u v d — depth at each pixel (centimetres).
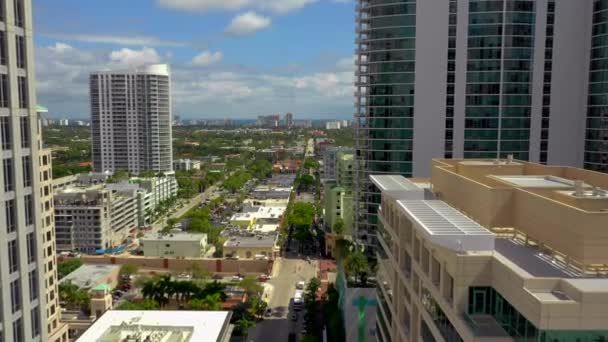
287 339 12156
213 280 15700
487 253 4166
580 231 3778
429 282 4962
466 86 13012
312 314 12725
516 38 12812
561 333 3139
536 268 3875
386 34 13312
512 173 6906
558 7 12962
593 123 12925
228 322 8862
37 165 5294
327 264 18362
